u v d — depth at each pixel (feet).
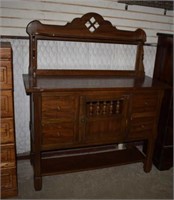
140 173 7.22
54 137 5.76
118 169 7.38
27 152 7.55
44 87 5.29
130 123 6.35
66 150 7.86
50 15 6.47
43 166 6.57
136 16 7.29
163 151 7.22
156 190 6.43
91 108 5.97
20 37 6.34
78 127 5.88
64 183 6.52
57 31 6.31
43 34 6.21
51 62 6.77
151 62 8.04
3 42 5.61
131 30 7.37
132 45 7.46
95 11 6.82
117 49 7.34
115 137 6.35
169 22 7.75
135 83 6.40
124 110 6.15
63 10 6.54
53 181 6.58
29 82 5.73
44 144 5.74
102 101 5.99
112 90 5.77
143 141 8.32
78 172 7.06
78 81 6.18
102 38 6.77
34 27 6.09
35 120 5.45
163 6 7.20
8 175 5.64
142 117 6.42
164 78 7.07
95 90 5.61
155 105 6.44
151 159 7.13
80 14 6.71
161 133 7.25
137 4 7.02
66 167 6.59
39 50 6.59
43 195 5.97
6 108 5.14
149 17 7.45
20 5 6.17
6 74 4.91
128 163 7.07
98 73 7.14
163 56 7.11
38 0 6.26
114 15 7.04
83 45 6.95
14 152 5.53
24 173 6.82
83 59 7.07
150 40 7.75
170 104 6.80
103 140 6.25
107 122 6.11
